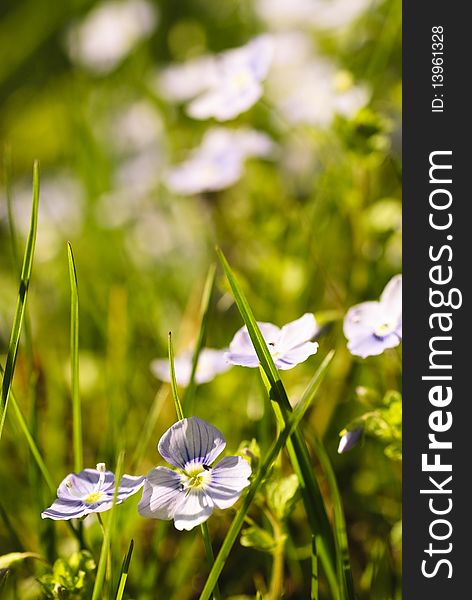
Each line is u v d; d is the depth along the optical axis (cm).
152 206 33
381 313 20
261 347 18
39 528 20
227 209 29
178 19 44
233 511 21
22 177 39
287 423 18
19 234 33
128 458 23
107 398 24
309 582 21
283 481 19
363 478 23
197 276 29
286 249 27
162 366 23
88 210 33
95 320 27
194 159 27
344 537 19
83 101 39
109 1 43
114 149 37
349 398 24
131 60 42
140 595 20
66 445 23
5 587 20
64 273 30
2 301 29
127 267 29
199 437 18
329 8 34
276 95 33
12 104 43
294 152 31
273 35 35
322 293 26
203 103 24
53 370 25
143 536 22
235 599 21
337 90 25
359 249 25
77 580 19
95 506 17
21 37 44
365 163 24
